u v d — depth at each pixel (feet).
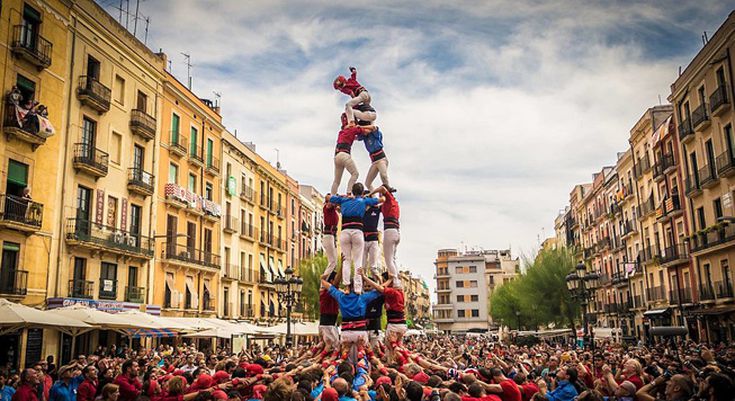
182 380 26.53
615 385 29.01
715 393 19.13
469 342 130.00
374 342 36.55
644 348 69.82
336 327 36.81
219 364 35.76
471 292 355.15
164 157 107.34
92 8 87.04
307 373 26.99
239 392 27.32
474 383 24.18
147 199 101.04
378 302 35.96
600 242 183.21
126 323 62.18
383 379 26.45
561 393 28.55
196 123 120.47
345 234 35.81
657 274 131.85
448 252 379.14
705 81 99.55
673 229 118.93
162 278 104.73
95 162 84.58
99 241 85.15
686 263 113.09
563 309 147.23
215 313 124.57
